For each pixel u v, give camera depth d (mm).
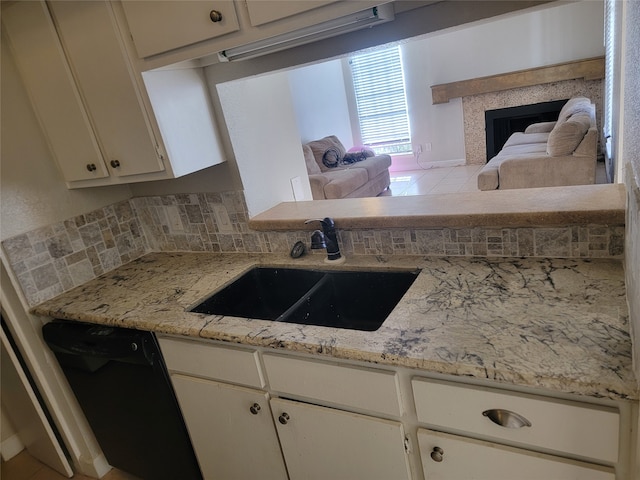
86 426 1952
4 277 1677
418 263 1449
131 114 1479
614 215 1182
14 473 2158
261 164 1866
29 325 1743
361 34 1392
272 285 1745
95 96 1519
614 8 2156
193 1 1216
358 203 1777
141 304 1533
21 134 1666
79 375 1711
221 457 1508
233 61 1462
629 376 777
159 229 2080
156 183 1979
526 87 5910
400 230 1514
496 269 1303
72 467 2090
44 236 1749
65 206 1813
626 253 1054
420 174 6602
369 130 7215
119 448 1821
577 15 5371
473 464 990
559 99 5770
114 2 1345
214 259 1885
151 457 1729
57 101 1605
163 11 1271
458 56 6180
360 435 1129
